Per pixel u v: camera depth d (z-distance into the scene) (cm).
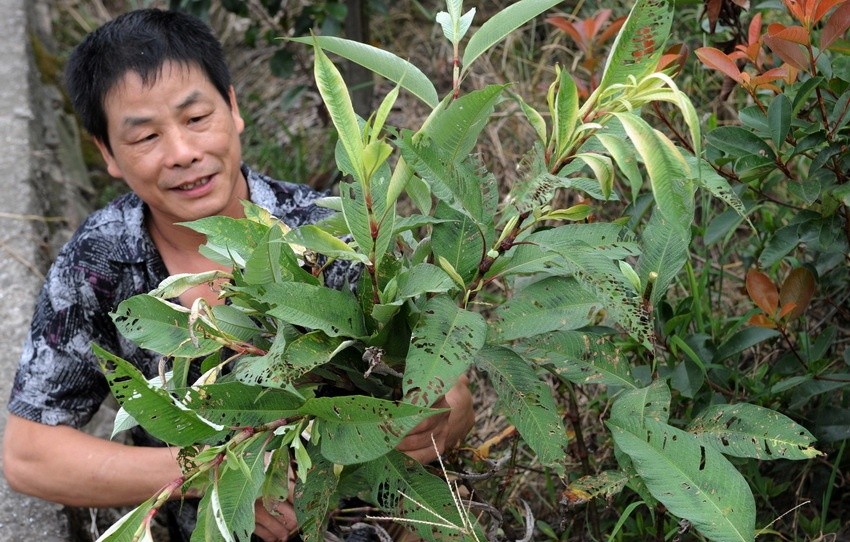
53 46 444
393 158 312
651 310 141
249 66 437
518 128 318
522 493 218
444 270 126
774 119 160
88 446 180
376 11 358
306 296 120
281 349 117
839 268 191
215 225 127
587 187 129
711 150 174
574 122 121
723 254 223
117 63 170
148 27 173
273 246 118
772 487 189
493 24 129
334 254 118
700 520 123
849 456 192
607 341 145
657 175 110
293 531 173
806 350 192
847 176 166
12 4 425
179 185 175
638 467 128
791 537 191
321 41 133
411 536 180
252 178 194
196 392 115
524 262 130
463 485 168
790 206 179
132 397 110
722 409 136
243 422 119
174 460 175
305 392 127
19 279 284
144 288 187
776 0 192
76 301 184
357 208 117
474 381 262
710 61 167
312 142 384
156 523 238
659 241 144
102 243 185
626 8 317
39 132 360
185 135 174
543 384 132
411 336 124
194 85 173
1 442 231
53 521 213
